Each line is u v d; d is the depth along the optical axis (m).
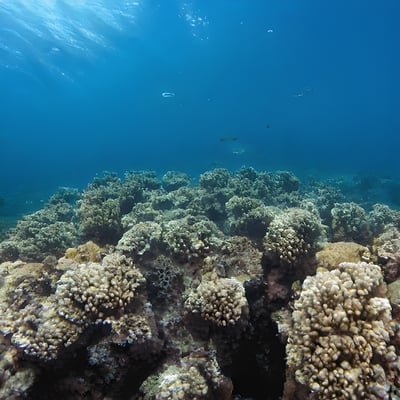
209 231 1.52
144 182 3.81
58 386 0.99
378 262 1.29
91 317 1.05
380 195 5.74
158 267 1.33
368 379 0.81
